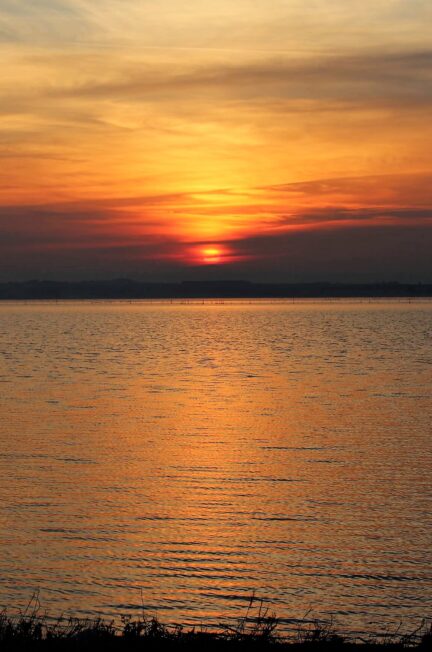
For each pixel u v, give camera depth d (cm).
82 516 2664
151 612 1895
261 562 2225
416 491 2970
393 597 1980
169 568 2183
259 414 5022
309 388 6562
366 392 6216
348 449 3809
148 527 2542
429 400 5662
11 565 2198
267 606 1931
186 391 6400
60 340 14750
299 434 4253
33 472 3312
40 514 2686
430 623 1817
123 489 3030
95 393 6253
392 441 4016
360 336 15350
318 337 15238
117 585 2062
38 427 4491
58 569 2173
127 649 1354
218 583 2080
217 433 4303
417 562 2214
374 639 1595
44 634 1512
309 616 1866
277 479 3194
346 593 2006
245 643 1406
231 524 2573
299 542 2395
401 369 8288
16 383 7031
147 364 9250
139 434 4262
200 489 3041
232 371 8250
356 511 2709
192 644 1385
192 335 16700
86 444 3962
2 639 1379
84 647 1354
